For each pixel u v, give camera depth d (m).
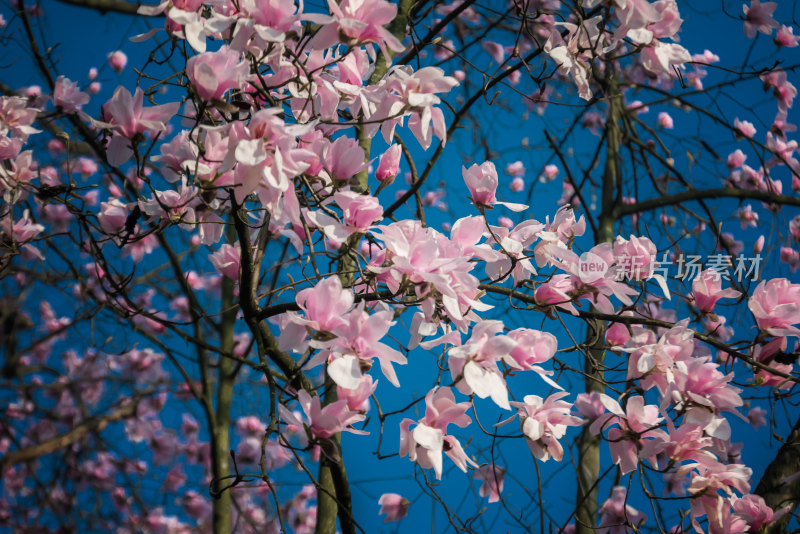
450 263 1.92
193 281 4.00
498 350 1.89
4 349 3.98
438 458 1.88
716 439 2.19
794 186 4.05
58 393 4.52
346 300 1.86
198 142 1.92
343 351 1.86
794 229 3.51
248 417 4.14
